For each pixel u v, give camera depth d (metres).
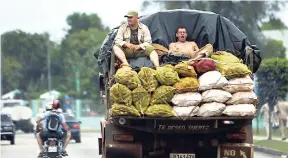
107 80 18.61
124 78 15.47
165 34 18.88
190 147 16.91
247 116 15.57
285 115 36.22
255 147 35.66
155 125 16.03
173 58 17.34
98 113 105.56
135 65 17.16
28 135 64.69
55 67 136.00
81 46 126.56
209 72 15.69
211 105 15.48
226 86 15.58
